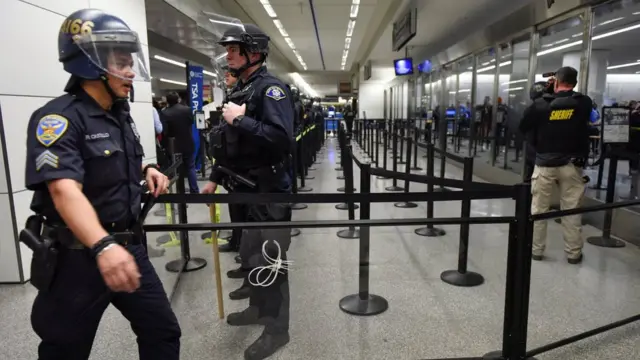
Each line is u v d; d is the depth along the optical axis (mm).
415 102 14625
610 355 2068
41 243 1158
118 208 1259
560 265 3264
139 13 4793
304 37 14102
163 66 12711
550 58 5895
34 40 3064
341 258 3426
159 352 1411
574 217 3250
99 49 1142
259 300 2154
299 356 2104
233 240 2934
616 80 5324
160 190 1532
